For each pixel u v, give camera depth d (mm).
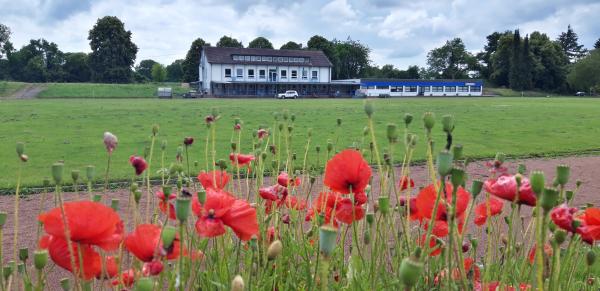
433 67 114062
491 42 106688
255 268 1758
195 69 94062
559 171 1290
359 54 109375
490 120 20922
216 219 1290
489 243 1436
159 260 1164
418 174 7480
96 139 12578
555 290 1304
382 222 1919
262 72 72438
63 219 1073
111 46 92938
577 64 84125
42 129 15414
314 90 74750
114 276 1536
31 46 105438
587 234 1284
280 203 2014
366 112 1624
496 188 1295
